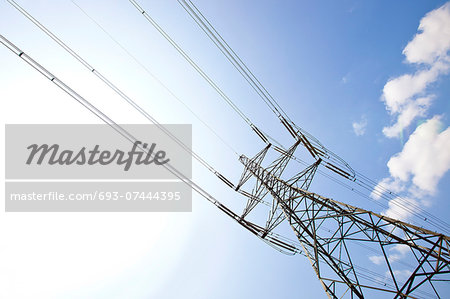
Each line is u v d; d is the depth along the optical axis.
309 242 9.80
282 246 12.48
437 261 6.99
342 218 10.24
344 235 9.87
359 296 7.80
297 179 12.77
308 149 13.60
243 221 11.71
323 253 9.38
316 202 10.93
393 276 7.25
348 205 9.70
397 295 6.88
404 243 8.12
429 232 7.53
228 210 11.43
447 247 7.02
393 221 8.27
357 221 9.35
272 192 11.80
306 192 11.35
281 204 11.32
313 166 13.20
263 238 12.16
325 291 8.06
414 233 8.06
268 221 12.64
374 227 8.74
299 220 10.50
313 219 10.63
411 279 6.98
